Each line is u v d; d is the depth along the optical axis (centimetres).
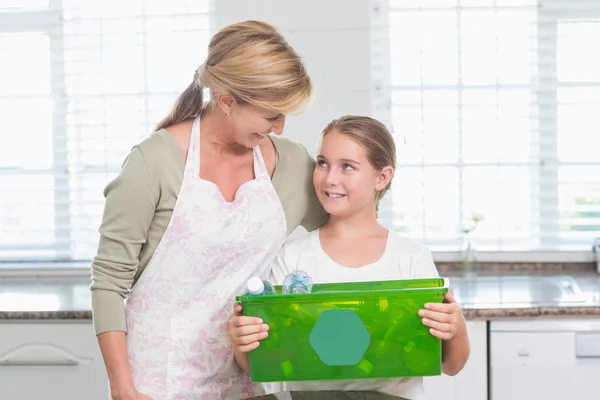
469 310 241
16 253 312
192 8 299
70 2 303
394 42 299
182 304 164
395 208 304
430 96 300
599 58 298
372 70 299
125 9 301
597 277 286
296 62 149
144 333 163
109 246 156
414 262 171
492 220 304
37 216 311
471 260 296
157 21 301
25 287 289
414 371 147
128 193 154
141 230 157
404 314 145
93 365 254
